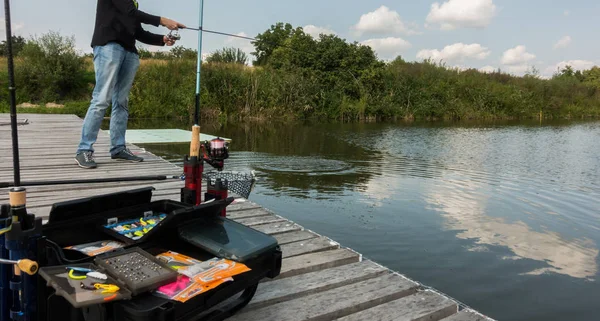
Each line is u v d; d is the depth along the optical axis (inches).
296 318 71.2
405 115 937.5
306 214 182.4
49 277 47.6
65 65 749.9
